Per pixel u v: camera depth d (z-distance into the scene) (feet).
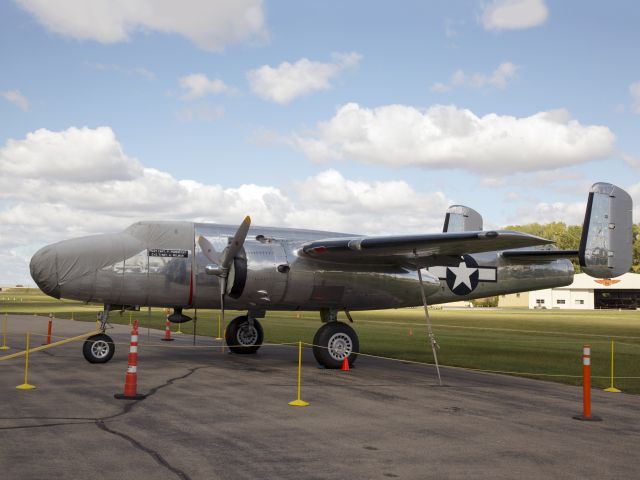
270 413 30.42
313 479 19.89
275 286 49.52
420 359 59.41
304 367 50.57
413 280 53.88
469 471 21.26
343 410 31.78
